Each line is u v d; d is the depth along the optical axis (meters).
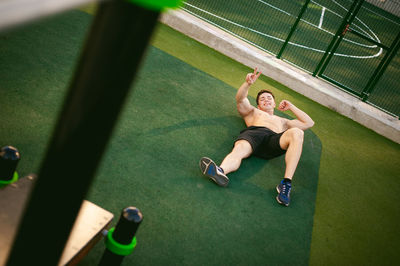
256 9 10.23
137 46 0.47
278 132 4.29
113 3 0.44
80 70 0.48
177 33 6.57
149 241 2.48
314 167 4.41
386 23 17.89
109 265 1.61
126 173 2.98
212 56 6.31
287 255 2.90
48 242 0.61
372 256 3.32
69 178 0.55
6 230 1.44
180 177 3.22
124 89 0.50
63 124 0.51
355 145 5.50
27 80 3.60
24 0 0.26
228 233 2.86
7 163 1.71
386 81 9.12
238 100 4.41
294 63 7.52
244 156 3.75
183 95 4.66
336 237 3.37
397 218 4.10
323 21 13.29
